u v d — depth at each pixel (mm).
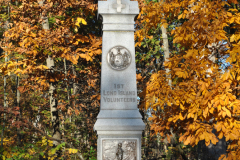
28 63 7645
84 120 14867
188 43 5820
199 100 4934
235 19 5258
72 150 7004
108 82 5812
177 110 5984
